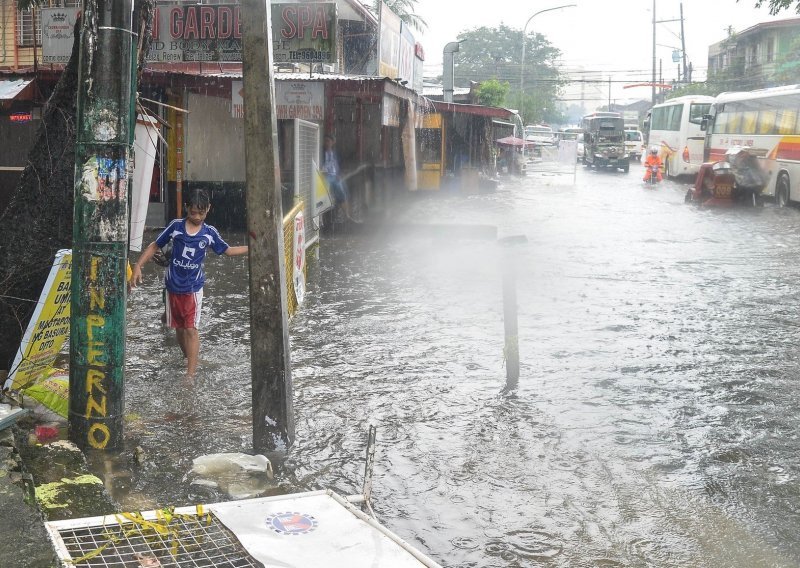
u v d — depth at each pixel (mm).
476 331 9180
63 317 6062
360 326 9281
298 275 10016
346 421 6270
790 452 5887
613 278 12750
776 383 7500
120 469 5094
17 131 12414
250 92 5418
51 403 5762
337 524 3012
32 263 6223
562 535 4598
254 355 5582
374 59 26719
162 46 14688
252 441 5730
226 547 2846
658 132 42594
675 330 9461
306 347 8375
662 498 5098
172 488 4871
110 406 5312
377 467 5430
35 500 3895
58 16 14617
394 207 22844
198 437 5758
